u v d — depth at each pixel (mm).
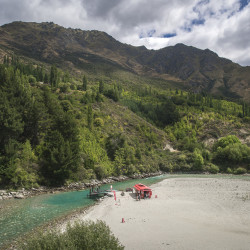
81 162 56969
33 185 42594
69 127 53906
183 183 57031
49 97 70125
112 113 104188
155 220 25266
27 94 60812
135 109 141250
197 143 111188
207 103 170250
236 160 90750
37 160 48250
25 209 30203
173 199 37062
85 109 88875
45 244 11773
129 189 45750
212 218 25891
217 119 136750
